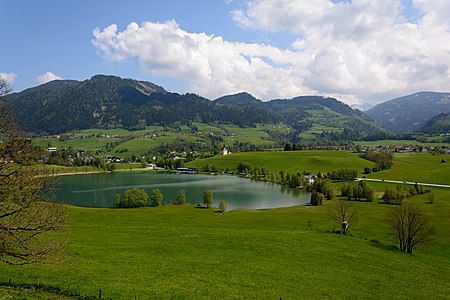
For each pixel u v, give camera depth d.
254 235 60.91
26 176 25.34
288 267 45.38
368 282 42.97
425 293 41.25
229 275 40.25
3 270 32.59
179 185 195.12
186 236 57.66
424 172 188.12
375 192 151.25
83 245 47.16
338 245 59.69
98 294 30.20
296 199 149.50
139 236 55.81
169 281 36.06
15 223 25.12
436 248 67.94
